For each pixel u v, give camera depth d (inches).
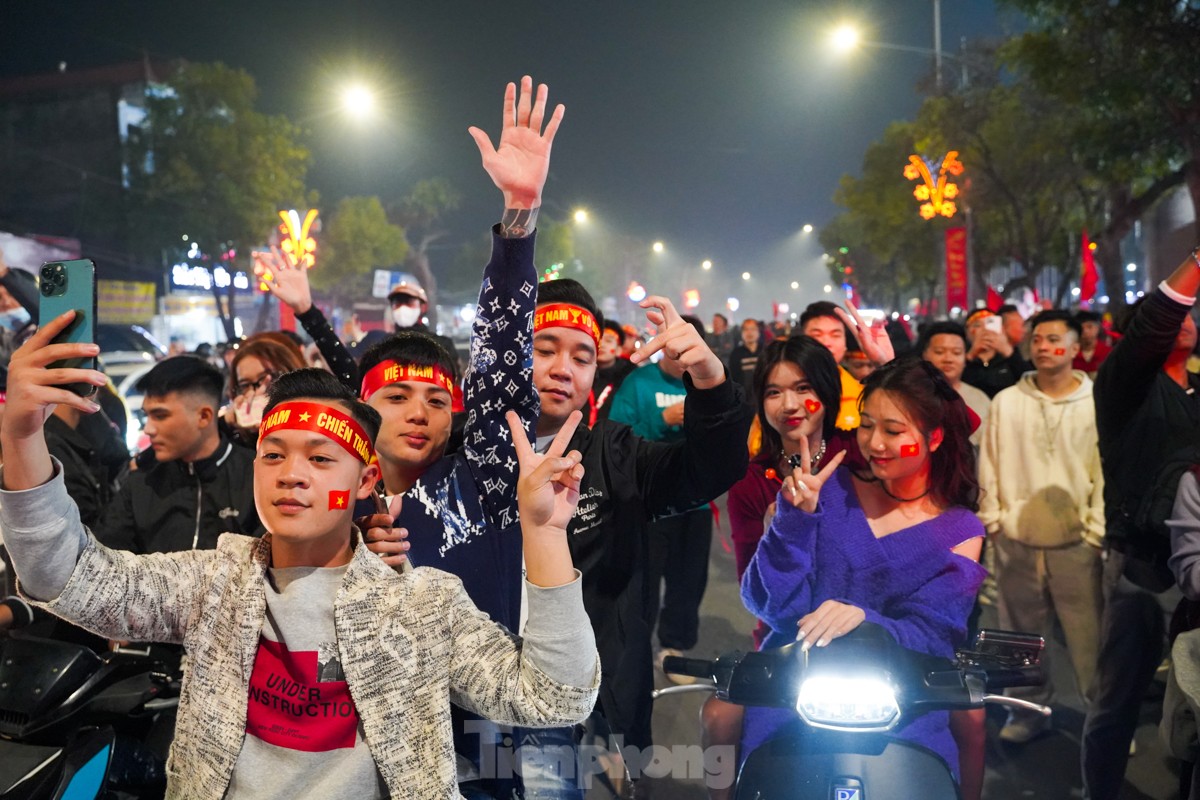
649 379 241.9
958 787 102.1
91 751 105.4
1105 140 682.8
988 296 461.1
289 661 80.3
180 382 143.0
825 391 149.3
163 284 1641.2
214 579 83.5
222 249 1467.8
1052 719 203.0
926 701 101.9
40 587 78.8
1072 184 1035.3
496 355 104.7
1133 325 158.9
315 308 167.6
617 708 118.6
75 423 180.5
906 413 119.4
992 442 203.3
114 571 81.0
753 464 157.6
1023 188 1116.5
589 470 122.3
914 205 1373.0
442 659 82.2
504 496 106.7
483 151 99.5
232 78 1430.9
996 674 106.6
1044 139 1008.2
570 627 77.8
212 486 147.5
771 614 119.6
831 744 102.6
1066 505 192.2
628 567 122.6
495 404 105.3
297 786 78.9
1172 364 193.8
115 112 1744.6
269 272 166.1
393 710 79.8
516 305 103.6
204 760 79.4
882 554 117.9
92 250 1600.6
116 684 120.0
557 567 78.3
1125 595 154.9
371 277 2370.8
